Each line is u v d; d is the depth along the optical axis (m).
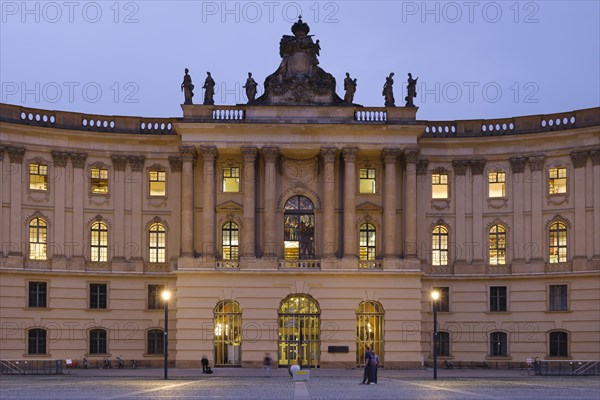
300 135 94.69
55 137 95.00
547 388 62.75
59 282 94.06
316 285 93.44
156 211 97.50
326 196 94.38
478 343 96.75
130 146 97.69
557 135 94.94
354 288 93.69
